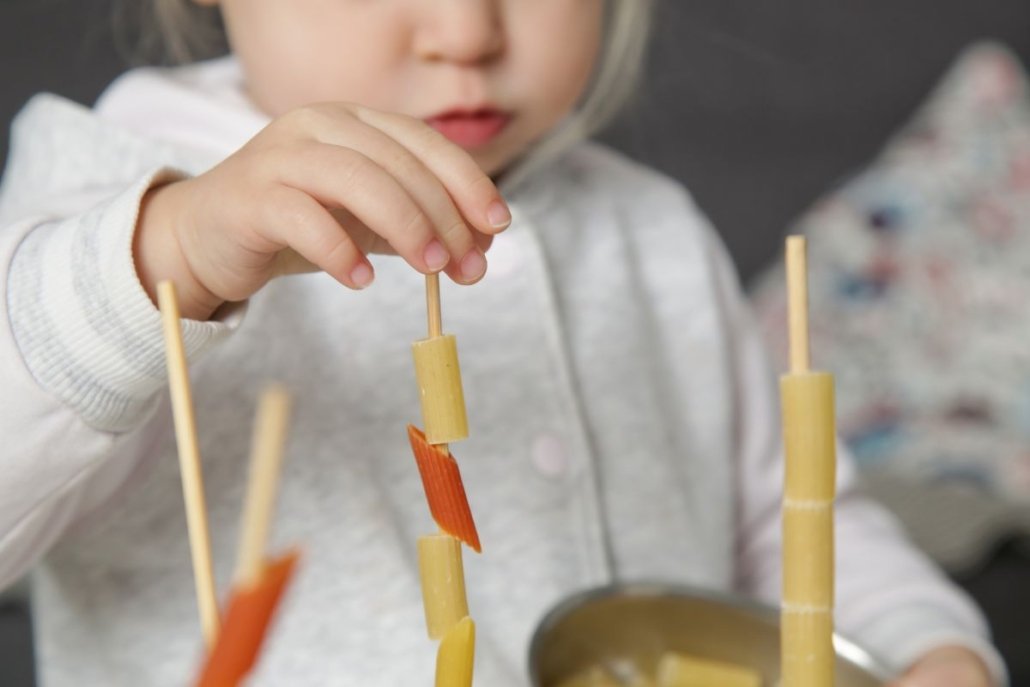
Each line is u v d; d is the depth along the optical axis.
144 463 0.75
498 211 0.56
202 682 0.43
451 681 0.49
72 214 0.71
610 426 0.87
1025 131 1.71
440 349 0.50
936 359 1.57
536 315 0.85
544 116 0.78
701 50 1.74
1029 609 1.31
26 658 1.22
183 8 0.97
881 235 1.64
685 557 0.89
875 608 0.86
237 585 0.43
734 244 1.69
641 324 0.90
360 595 0.78
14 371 0.61
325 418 0.79
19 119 0.84
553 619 0.65
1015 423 1.52
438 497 0.50
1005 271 1.61
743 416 0.97
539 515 0.83
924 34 1.79
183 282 0.61
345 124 0.58
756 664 0.69
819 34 1.77
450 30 0.73
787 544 0.51
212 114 0.81
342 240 0.56
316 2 0.74
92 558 0.77
